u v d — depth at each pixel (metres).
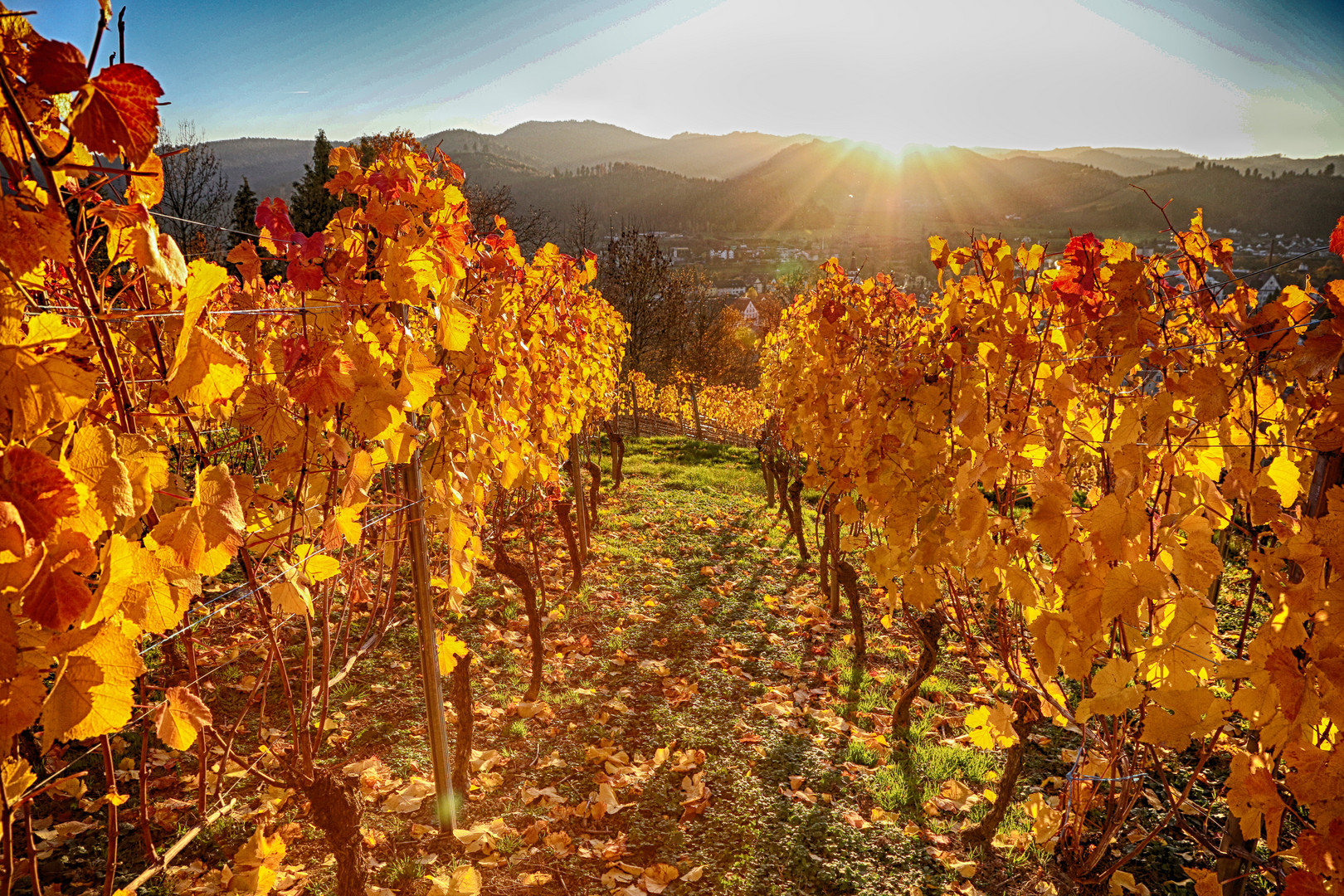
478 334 3.18
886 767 3.52
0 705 0.89
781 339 9.57
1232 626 4.61
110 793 1.51
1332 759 1.41
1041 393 2.72
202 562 1.24
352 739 3.38
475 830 2.77
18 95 0.87
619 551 6.80
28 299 0.93
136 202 1.15
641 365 22.97
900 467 3.23
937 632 3.64
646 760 3.43
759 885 2.65
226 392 1.32
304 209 28.42
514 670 4.25
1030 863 2.84
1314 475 1.62
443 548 4.66
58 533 0.88
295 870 2.53
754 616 5.52
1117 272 2.04
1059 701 2.75
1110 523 2.01
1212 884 1.92
